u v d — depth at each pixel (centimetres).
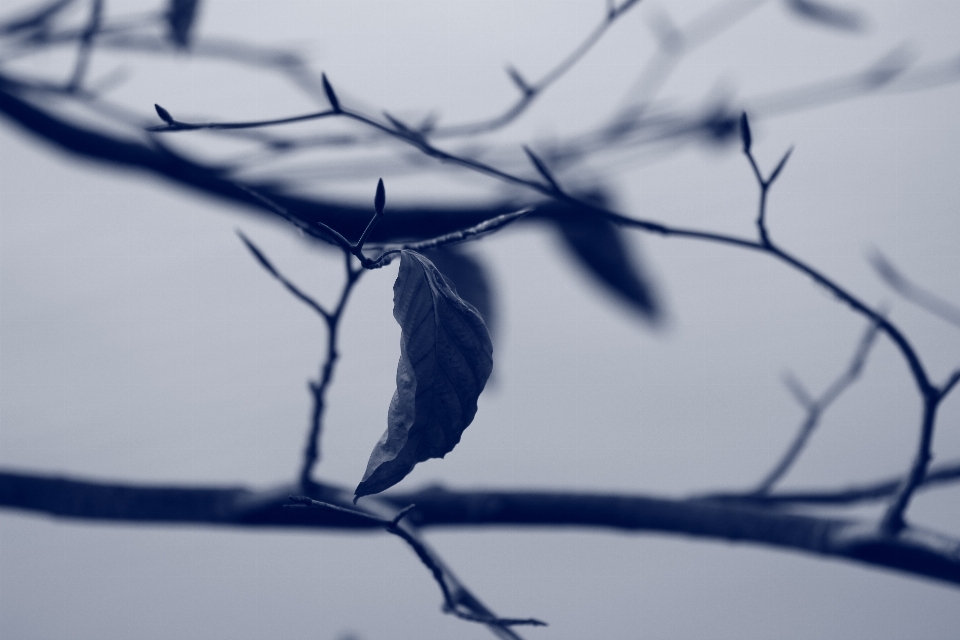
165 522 140
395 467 109
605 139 161
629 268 158
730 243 127
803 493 154
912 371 130
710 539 138
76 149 152
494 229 113
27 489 143
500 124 147
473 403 110
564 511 139
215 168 152
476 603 128
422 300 110
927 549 132
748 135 125
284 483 139
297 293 126
